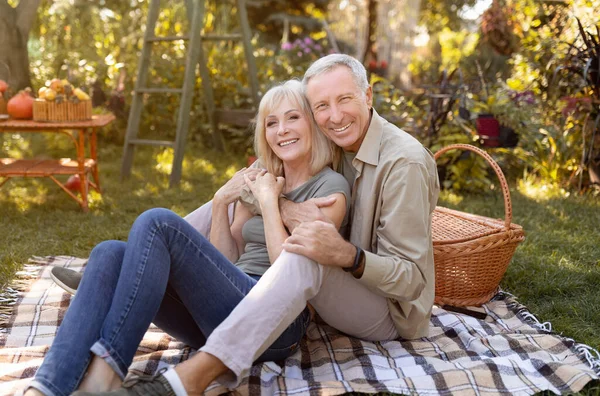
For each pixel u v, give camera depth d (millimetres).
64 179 5793
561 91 5852
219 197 2479
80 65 7344
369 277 2061
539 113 6059
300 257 1979
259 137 2365
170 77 7367
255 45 8891
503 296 3049
